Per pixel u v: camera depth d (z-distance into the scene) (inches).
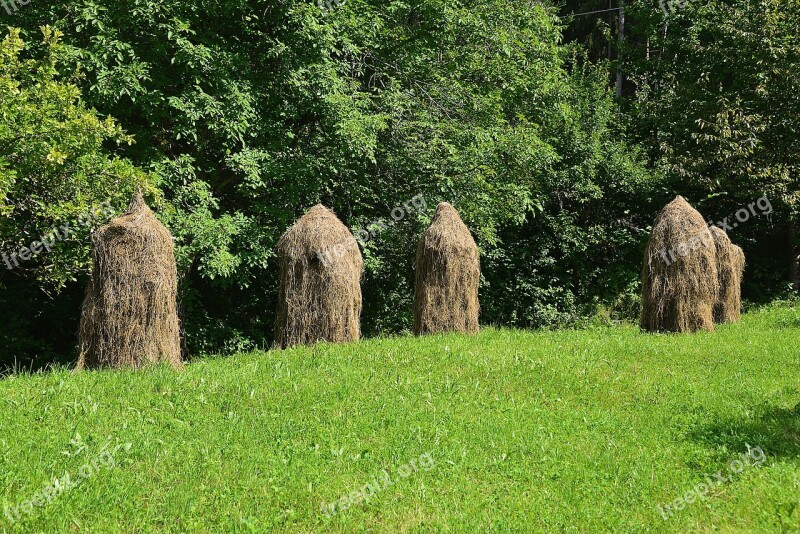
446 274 522.3
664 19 1064.8
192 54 588.4
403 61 802.2
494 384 369.4
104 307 393.1
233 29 692.7
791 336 530.9
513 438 287.0
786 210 919.7
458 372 389.1
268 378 374.0
